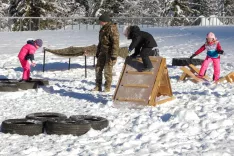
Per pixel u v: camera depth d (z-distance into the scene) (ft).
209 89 40.93
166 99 34.50
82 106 33.86
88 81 47.73
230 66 59.57
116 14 181.57
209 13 220.84
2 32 126.21
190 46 85.30
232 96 35.32
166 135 24.73
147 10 191.01
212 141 23.79
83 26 150.41
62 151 22.03
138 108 32.58
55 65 60.95
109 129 26.37
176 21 187.93
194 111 30.22
